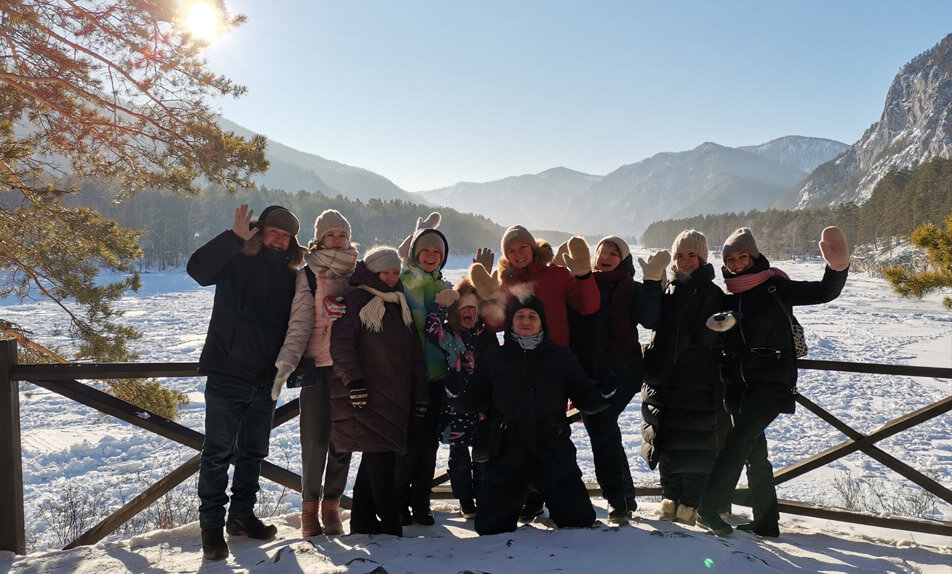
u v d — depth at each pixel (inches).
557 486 146.0
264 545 142.1
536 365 146.9
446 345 149.1
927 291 637.3
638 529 137.1
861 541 170.1
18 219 327.6
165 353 983.6
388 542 134.4
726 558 118.4
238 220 139.8
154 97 312.3
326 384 150.3
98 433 484.1
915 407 618.5
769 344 162.1
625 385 164.9
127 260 351.6
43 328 1212.5
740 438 159.9
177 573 126.0
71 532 274.1
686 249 167.6
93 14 292.2
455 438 154.3
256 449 148.6
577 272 162.7
